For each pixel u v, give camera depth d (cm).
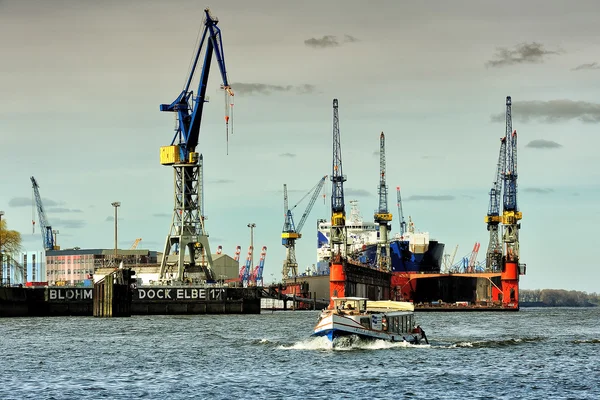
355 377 18688
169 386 17975
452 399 16638
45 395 17138
